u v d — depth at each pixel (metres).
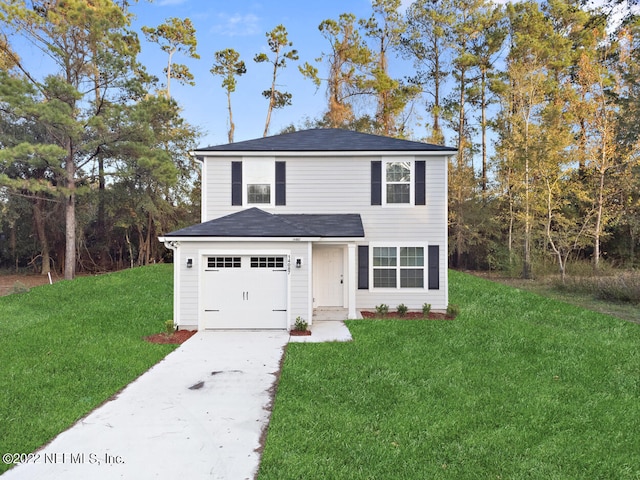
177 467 4.50
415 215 14.46
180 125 30.77
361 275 14.46
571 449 5.00
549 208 22.98
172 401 6.44
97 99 23.25
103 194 26.67
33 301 15.85
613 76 27.34
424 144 14.86
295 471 4.41
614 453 4.94
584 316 13.32
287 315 11.71
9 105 20.72
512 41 32.41
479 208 29.59
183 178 31.11
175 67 35.53
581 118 25.62
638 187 24.08
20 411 5.98
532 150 22.56
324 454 4.78
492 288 19.17
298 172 14.67
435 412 5.97
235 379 7.48
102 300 15.76
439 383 7.13
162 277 20.62
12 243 29.22
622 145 24.20
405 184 14.54
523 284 22.58
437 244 14.38
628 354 9.05
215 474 4.36
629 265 26.95
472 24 33.16
